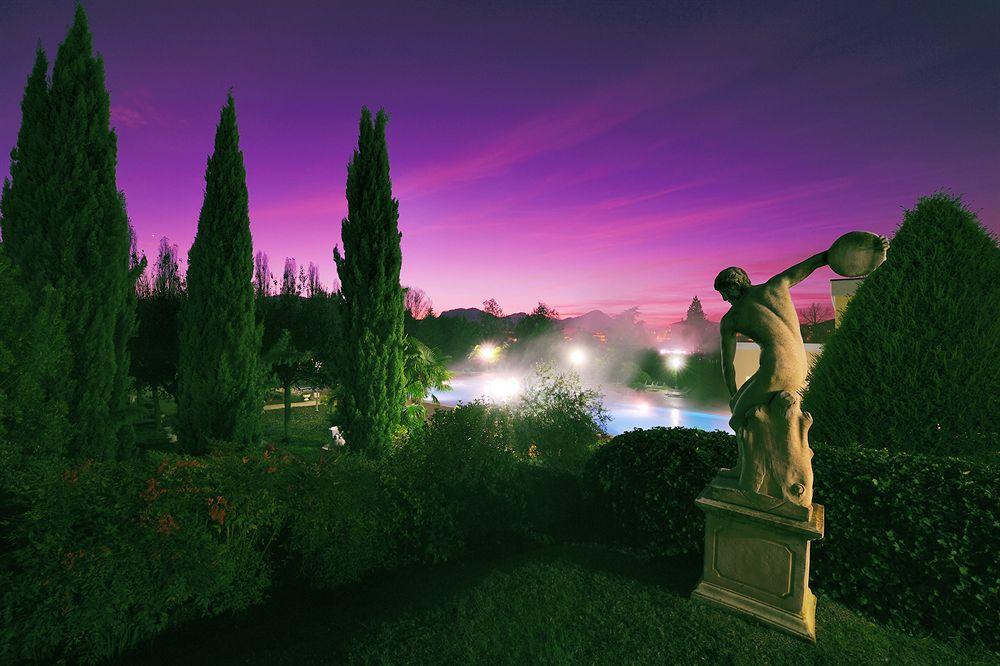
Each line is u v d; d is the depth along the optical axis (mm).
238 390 10164
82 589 3398
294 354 15625
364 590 4777
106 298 7672
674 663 3342
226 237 10234
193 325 10133
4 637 3133
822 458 4867
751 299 4023
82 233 7430
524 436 8438
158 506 3717
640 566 4977
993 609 3803
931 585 4066
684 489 5430
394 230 10312
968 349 5188
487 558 5559
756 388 3949
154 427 18219
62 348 6191
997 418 5016
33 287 7031
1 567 3242
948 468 4289
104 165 7793
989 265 5270
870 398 5531
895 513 4230
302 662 3430
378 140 10234
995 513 3889
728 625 3807
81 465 4121
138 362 14984
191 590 3818
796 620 3713
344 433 10148
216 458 4637
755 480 3943
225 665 3475
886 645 3721
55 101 7457
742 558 4020
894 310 5570
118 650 3662
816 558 4660
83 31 7746
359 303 10070
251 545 4340
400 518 5094
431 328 57469
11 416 5156
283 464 4691
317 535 4520
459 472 5555
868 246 3562
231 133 10375
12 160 7359
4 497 3646
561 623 3814
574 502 6676
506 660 3334
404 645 3525
